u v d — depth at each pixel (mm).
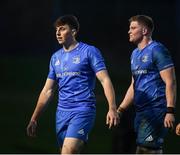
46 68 82625
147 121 22109
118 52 91250
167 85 21484
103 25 94562
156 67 21891
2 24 94938
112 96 21094
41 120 55906
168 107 21188
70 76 21984
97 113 58250
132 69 22469
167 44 93938
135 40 22281
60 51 22500
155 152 22297
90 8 94750
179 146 48500
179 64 88500
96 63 21703
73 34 22172
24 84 77000
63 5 93812
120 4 95750
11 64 83062
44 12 94625
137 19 22219
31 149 48906
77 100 21891
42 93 22812
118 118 20797
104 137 50812
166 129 22234
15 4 95688
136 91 22312
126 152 32469
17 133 52938
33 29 94312
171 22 95562
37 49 92688
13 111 61156
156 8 96250
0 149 48469
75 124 21672
